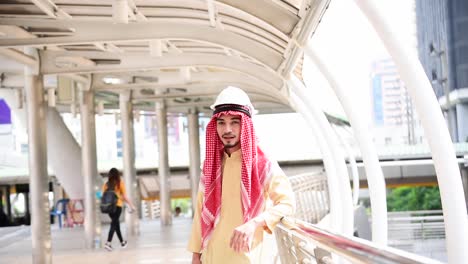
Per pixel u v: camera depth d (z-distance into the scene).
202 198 3.31
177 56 15.12
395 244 22.80
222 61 15.15
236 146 3.19
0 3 10.63
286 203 3.00
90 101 16.88
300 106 13.47
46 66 13.45
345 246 2.10
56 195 35.41
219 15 10.37
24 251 16.48
